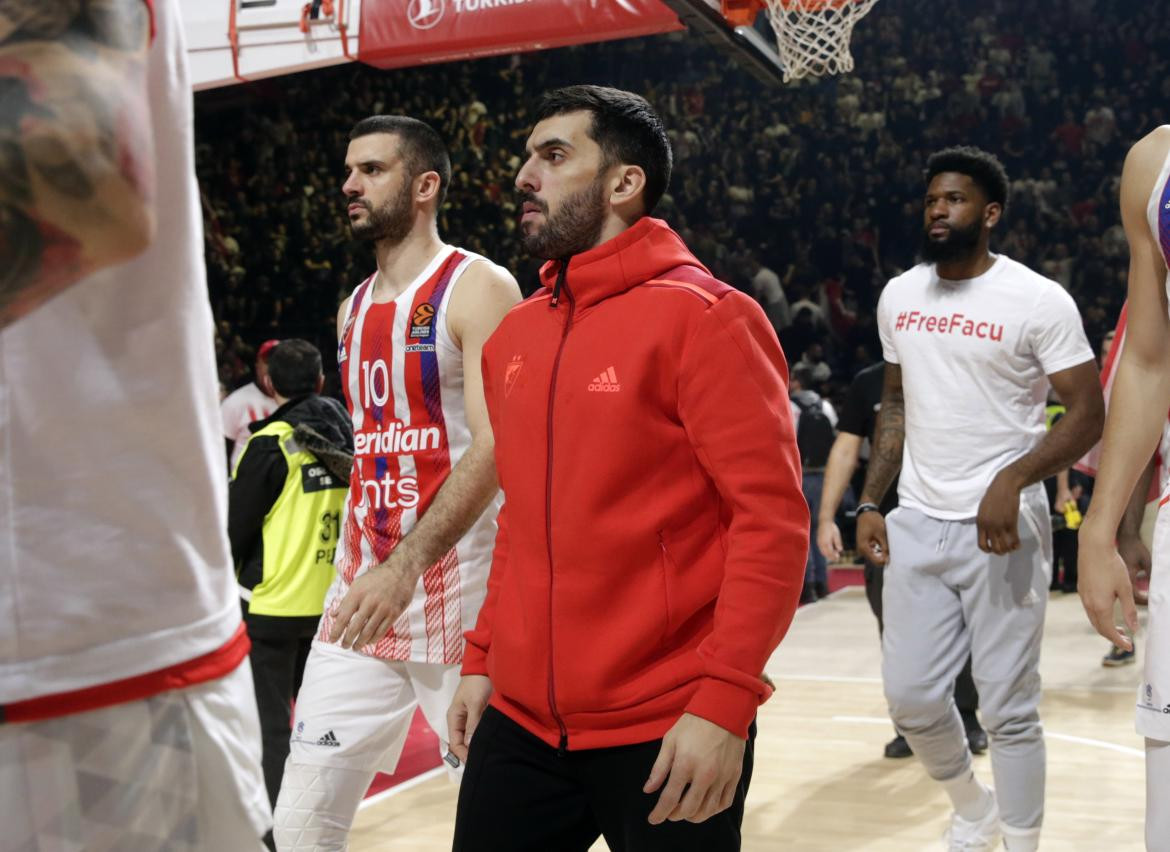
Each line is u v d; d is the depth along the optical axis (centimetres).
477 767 183
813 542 900
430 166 273
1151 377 187
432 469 265
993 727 315
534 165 181
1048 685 584
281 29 488
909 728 323
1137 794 411
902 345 329
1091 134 1405
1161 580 175
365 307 274
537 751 178
